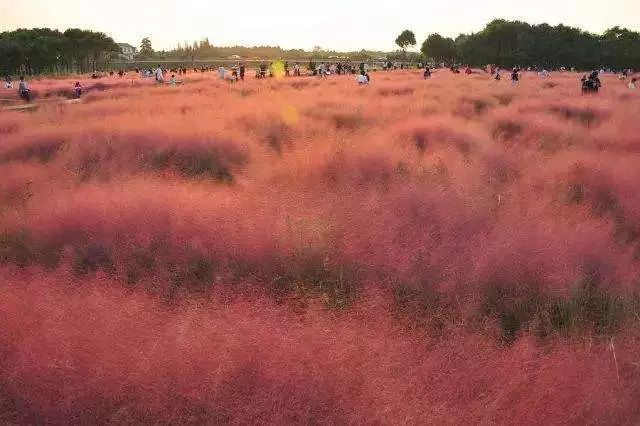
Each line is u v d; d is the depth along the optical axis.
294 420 2.82
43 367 3.17
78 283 4.57
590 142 11.05
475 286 4.47
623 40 96.81
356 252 5.08
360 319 3.79
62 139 12.07
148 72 50.66
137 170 9.41
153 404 2.91
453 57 112.50
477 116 15.91
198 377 3.06
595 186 7.45
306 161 8.87
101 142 11.45
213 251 5.28
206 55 197.25
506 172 8.53
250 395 2.94
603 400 2.86
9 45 85.31
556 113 16.55
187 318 3.71
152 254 5.33
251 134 12.20
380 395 2.84
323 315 3.85
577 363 3.18
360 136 11.76
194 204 6.45
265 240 5.30
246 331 3.45
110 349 3.35
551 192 7.19
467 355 3.30
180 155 10.51
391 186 7.29
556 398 2.88
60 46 97.25
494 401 2.82
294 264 5.03
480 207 6.19
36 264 5.12
